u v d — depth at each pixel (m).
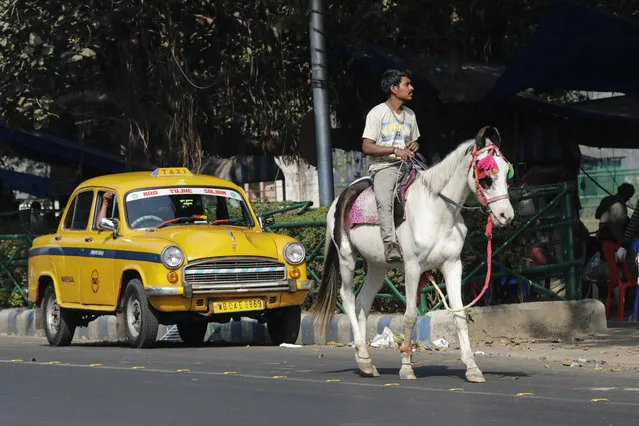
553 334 18.94
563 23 20.50
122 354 17.38
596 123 28.17
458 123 27.22
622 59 22.33
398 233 13.09
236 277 18.39
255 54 26.27
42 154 34.84
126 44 25.20
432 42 26.47
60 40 24.48
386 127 13.48
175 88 25.06
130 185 19.78
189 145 25.31
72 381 13.32
